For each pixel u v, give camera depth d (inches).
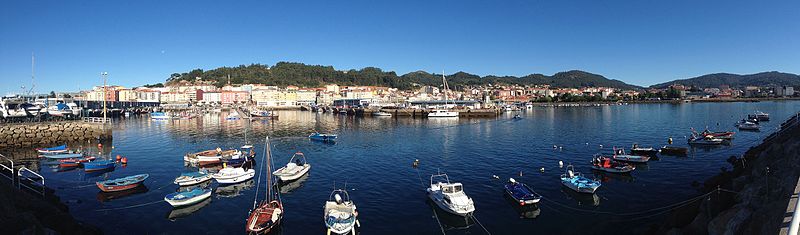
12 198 1150.3
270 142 3462.1
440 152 2785.4
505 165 2278.5
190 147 3203.7
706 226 1037.8
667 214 1406.3
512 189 1651.1
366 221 1412.4
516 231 1307.8
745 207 921.5
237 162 2381.9
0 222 932.0
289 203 1617.9
